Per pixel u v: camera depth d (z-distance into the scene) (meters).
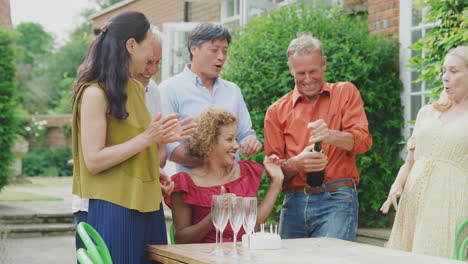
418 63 4.43
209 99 3.54
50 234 8.40
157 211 2.65
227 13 9.70
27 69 33.34
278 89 5.93
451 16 4.15
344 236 3.18
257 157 5.85
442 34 4.22
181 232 2.85
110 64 2.44
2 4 13.59
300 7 6.44
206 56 3.45
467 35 3.79
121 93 2.43
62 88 33.53
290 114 3.40
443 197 3.04
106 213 2.42
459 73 3.05
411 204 3.18
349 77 5.85
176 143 3.26
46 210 9.23
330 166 3.23
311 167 3.07
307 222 3.29
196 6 10.91
